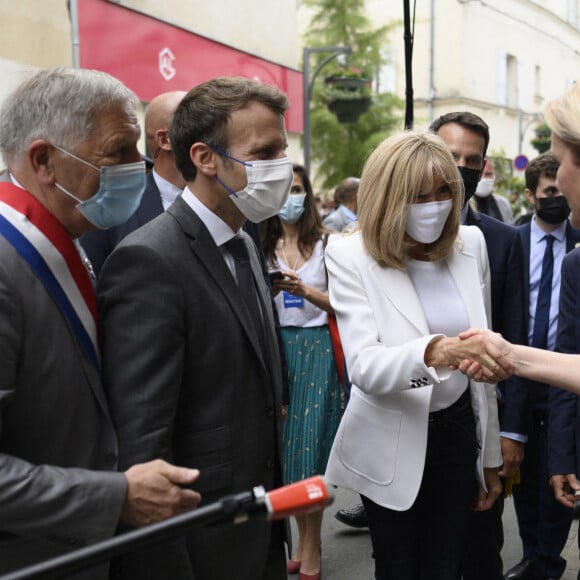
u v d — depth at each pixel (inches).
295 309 152.8
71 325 62.7
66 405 61.7
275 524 82.0
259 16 423.2
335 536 168.1
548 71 1055.6
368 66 607.2
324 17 605.9
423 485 95.4
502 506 119.1
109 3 297.6
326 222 302.5
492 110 936.9
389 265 93.5
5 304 58.0
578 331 106.1
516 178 638.5
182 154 77.3
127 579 68.9
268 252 159.3
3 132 64.5
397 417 92.0
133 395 66.3
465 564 102.7
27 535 57.8
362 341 91.3
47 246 62.1
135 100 68.2
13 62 248.5
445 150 91.2
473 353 84.5
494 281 118.5
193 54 357.1
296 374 151.9
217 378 71.7
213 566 72.3
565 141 69.4
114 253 69.1
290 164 77.2
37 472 57.2
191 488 70.4
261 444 75.4
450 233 94.5
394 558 94.7
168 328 67.8
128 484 59.2
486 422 95.7
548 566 136.9
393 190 90.0
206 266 72.4
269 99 75.9
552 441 109.4
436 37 877.2
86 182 64.1
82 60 285.0
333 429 152.4
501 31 939.3
